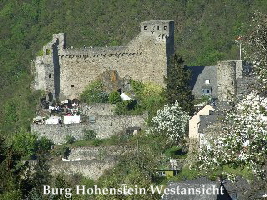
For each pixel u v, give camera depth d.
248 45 73.69
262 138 70.19
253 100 71.50
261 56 72.88
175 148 185.38
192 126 187.25
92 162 191.12
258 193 75.31
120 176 161.75
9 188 99.94
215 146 72.38
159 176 162.25
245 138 71.19
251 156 70.94
